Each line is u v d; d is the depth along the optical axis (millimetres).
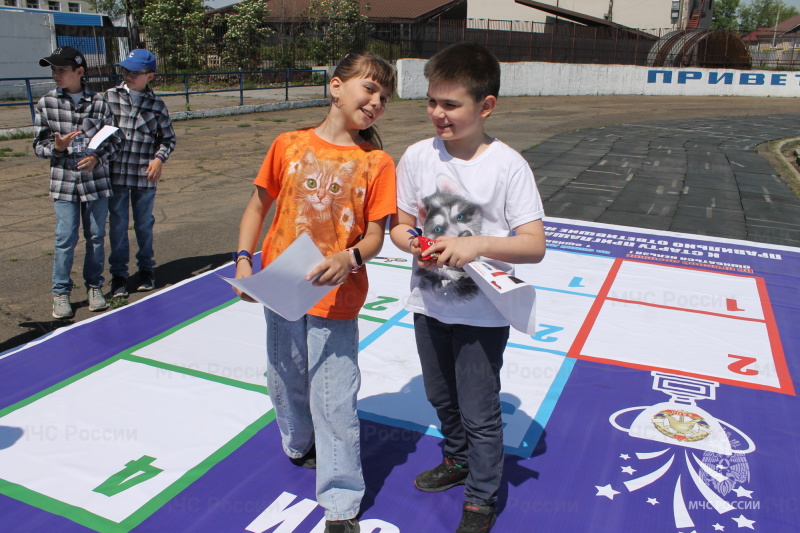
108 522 2396
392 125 15219
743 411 3234
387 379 3506
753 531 2404
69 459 2754
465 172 2201
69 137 3889
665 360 3771
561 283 5016
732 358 3809
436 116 2117
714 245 6219
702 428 3076
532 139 13398
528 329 1966
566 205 7828
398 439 2967
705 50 27453
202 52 23781
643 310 4508
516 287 1908
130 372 3527
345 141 2305
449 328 2295
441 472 2596
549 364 3693
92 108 4230
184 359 3697
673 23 36156
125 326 4133
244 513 2463
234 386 3400
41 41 19047
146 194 4641
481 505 2311
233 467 2734
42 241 5984
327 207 2268
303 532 2373
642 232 6641
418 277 2324
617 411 3219
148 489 2582
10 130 12047
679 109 20719
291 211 2299
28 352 3736
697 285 5043
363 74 2180
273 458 2805
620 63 28016
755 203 8148
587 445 2934
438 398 2432
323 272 2072
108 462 2742
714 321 4344
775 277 5297
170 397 3275
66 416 3086
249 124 14633
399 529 2393
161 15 22781
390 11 31609
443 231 2246
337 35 25828
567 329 4168
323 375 2285
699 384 3494
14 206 7262
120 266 4688
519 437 2984
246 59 23609
